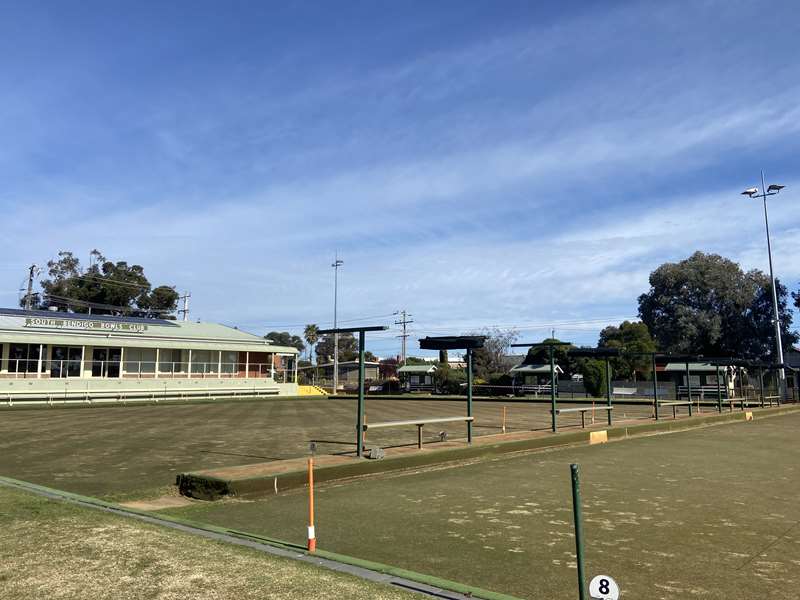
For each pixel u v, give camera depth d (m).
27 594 4.60
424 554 6.36
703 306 68.38
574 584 5.45
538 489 10.24
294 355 58.56
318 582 4.98
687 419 24.58
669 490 10.23
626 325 59.69
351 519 7.94
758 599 5.13
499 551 6.49
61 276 72.69
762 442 18.45
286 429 21.09
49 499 8.17
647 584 5.48
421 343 15.84
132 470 12.04
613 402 41.44
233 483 9.21
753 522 7.89
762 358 67.12
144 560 5.44
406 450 13.64
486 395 59.47
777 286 68.81
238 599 4.54
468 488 10.32
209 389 49.38
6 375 40.78
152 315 77.44
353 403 44.03
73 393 40.81
